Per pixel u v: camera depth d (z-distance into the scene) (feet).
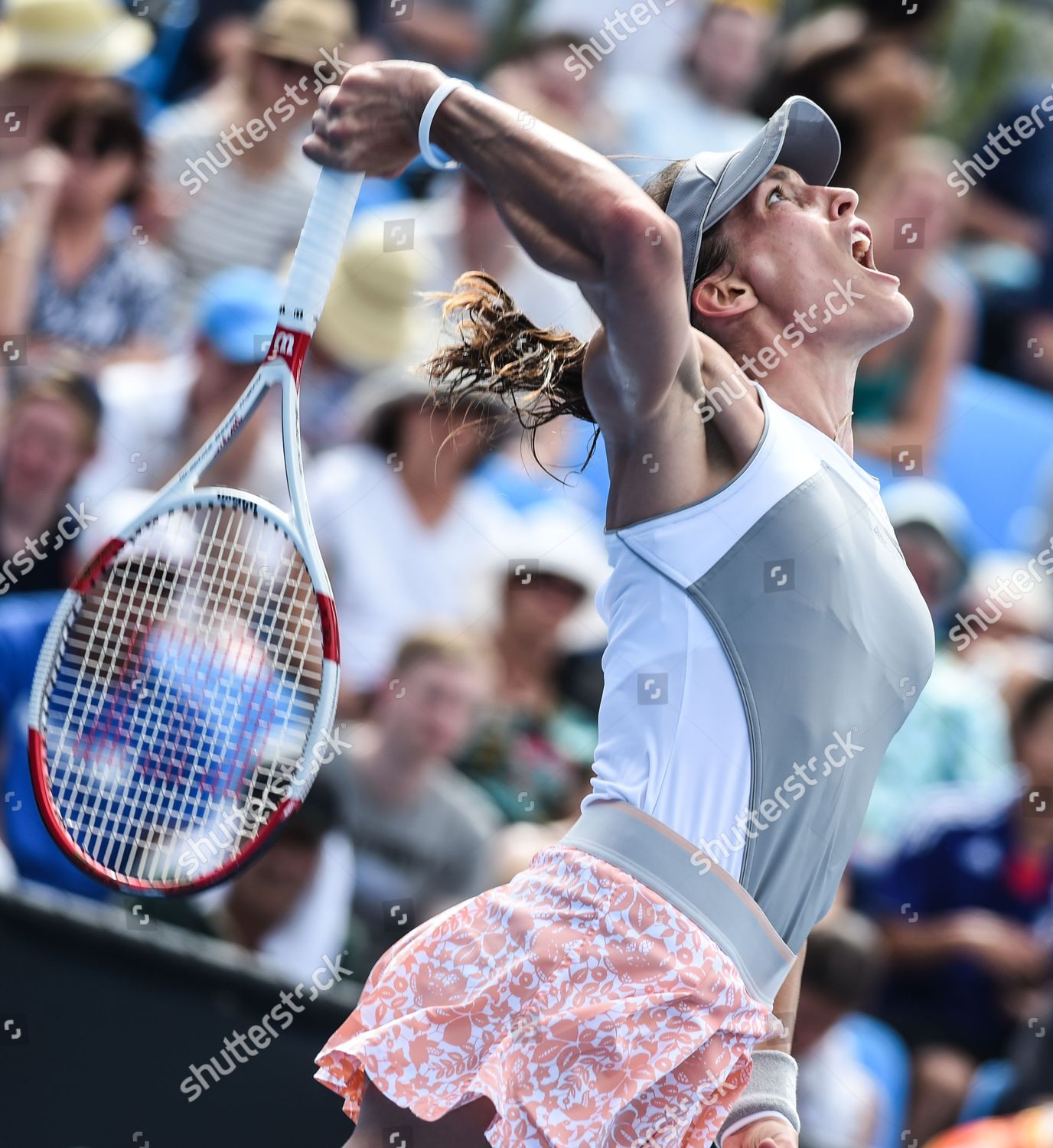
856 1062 54.60
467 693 53.06
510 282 63.62
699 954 23.93
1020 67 77.15
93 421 54.90
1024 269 76.79
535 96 68.49
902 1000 57.36
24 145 60.23
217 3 67.46
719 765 24.63
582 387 27.84
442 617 57.93
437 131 24.72
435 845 52.60
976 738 61.36
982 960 56.90
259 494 58.18
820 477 25.75
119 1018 38.83
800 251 27.50
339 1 66.74
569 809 56.29
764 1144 27.27
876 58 70.64
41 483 54.13
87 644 29.22
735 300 27.66
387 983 24.91
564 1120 23.20
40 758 28.37
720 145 72.02
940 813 59.11
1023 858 57.98
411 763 52.42
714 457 25.46
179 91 68.23
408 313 62.23
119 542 28.81
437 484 58.29
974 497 72.74
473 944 24.77
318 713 26.86
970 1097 55.67
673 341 23.59
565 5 71.46
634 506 25.46
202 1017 39.32
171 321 63.00
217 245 64.18
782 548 24.89
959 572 65.82
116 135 61.00
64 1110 38.42
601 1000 23.71
